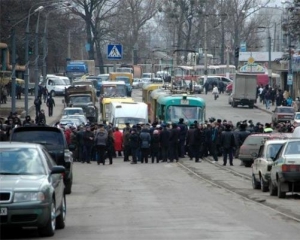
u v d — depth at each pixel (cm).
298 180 4153
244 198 4275
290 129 8450
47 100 12719
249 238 2670
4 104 13150
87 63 18712
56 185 2838
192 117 8725
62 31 17788
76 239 2675
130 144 7281
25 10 13500
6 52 13800
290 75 13925
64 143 4475
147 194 4509
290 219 3269
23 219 2597
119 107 9106
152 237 2702
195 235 2748
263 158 4722
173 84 12212
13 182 2631
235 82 14625
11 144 2936
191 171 6391
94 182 5409
